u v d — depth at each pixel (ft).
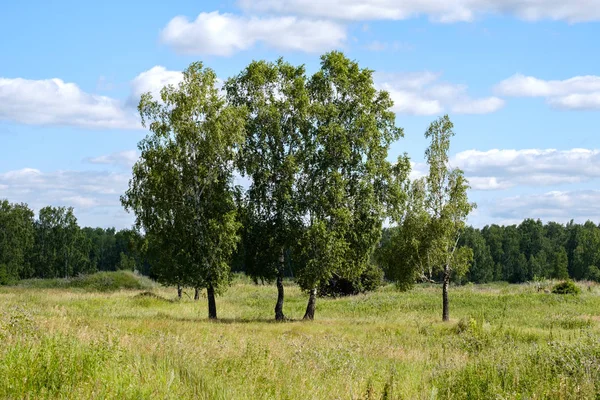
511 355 47.83
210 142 117.70
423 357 60.23
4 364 28.71
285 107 125.80
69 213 370.32
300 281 124.26
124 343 41.65
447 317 119.03
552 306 146.82
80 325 56.49
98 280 232.73
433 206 118.11
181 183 119.65
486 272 419.54
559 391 33.71
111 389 26.86
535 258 451.94
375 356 59.67
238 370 37.73
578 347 47.47
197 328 78.38
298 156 125.29
